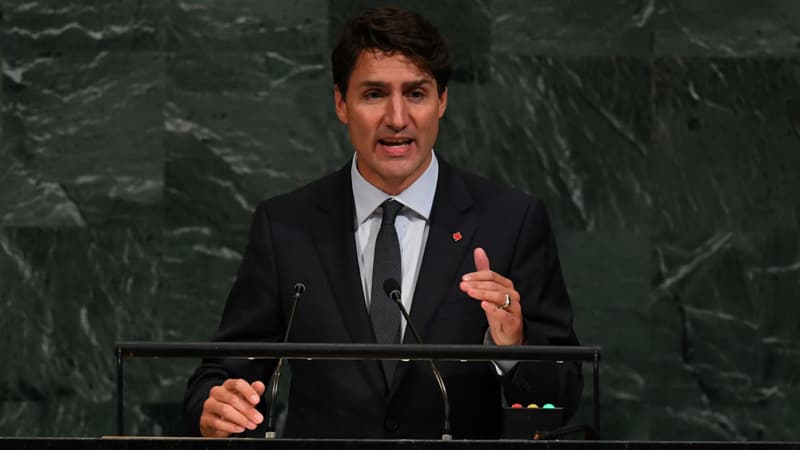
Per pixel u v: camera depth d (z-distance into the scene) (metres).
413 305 10.16
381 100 10.09
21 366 17.25
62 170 17.34
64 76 17.34
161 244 17.42
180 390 17.45
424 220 10.60
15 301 17.27
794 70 17.67
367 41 10.00
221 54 17.48
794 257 17.64
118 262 17.38
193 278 17.44
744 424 17.56
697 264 17.67
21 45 17.30
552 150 17.61
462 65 17.62
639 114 17.67
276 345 8.34
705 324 17.66
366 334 10.11
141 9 17.44
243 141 17.48
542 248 10.66
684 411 17.61
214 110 17.47
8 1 17.33
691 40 17.72
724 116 17.69
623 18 17.69
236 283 10.80
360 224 10.62
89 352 17.33
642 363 17.62
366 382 10.10
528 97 17.62
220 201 17.45
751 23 17.72
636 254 17.67
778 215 17.67
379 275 10.30
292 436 10.30
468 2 17.66
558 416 9.33
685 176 17.67
